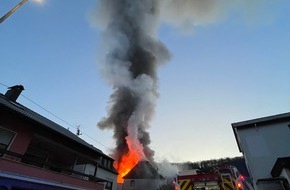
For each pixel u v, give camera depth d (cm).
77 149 1541
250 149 1411
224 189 880
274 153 1334
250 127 1503
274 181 1158
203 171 1012
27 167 1013
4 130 1120
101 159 2425
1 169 891
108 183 2392
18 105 1574
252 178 1316
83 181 1370
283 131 1388
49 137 1337
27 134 1220
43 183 1075
